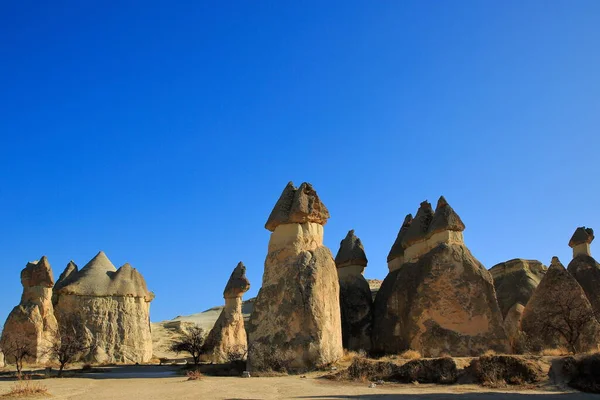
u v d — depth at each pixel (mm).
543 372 19906
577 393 17703
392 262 37188
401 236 37719
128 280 44812
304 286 27781
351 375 22906
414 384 20969
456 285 28844
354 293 36844
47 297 40000
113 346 42094
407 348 29016
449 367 21453
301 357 26547
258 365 27031
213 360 42781
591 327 28391
